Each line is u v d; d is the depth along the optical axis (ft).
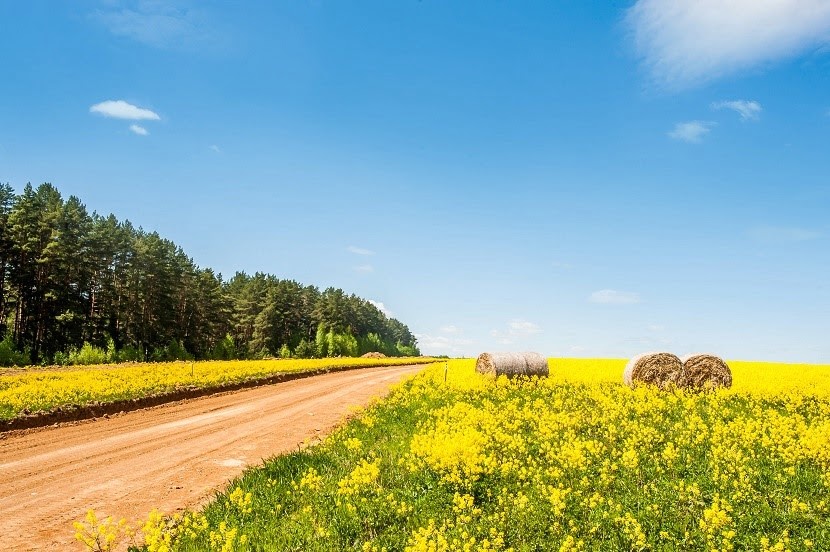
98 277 210.59
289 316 325.01
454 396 67.92
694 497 26.89
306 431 54.90
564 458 33.65
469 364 158.10
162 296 222.28
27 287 183.01
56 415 59.21
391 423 53.88
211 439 50.57
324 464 37.11
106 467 39.86
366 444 43.52
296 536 24.57
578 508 26.48
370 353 309.22
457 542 21.97
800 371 112.37
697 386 70.90
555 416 47.55
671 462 33.86
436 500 28.60
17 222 179.93
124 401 70.28
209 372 115.75
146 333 217.77
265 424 59.21
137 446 47.26
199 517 27.07
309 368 152.97
